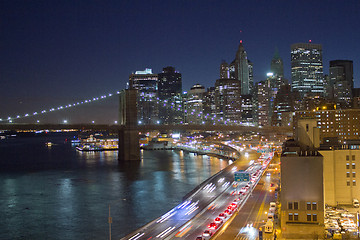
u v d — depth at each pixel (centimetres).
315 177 9969
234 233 10188
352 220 10981
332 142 14775
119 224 13175
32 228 12975
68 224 13338
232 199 14562
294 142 13588
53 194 18500
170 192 18462
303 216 9988
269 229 9769
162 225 11731
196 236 10275
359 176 12644
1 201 17062
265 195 14700
